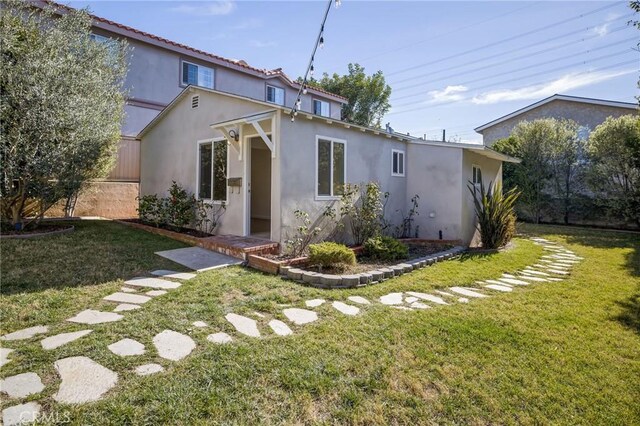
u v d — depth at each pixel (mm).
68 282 4758
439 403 2611
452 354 3318
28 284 4574
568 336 3791
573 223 15672
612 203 13711
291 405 2506
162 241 7766
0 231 7453
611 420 2488
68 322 3578
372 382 2812
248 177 7961
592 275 6613
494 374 3008
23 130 6883
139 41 12516
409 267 6676
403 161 10633
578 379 2973
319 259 6105
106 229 8625
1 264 5328
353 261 6324
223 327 3666
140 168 11602
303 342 3418
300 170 7449
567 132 15703
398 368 3033
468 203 10531
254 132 7715
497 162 13609
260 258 6195
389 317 4172
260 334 3570
